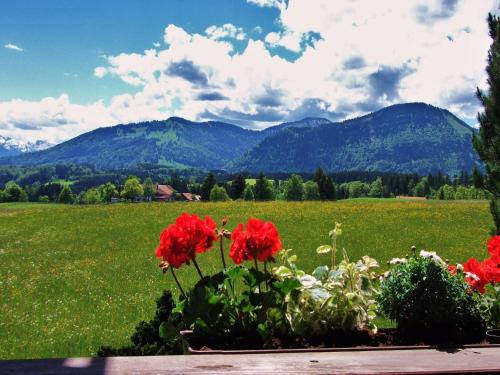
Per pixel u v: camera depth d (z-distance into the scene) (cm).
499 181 1191
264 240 388
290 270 413
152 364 296
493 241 507
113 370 284
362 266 434
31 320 1409
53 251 2870
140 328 620
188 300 369
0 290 1888
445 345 344
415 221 4031
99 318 1418
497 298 450
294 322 383
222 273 384
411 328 404
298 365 298
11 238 3416
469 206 5291
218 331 367
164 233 384
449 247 2788
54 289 1892
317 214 4516
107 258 2608
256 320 373
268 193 14812
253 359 309
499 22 1198
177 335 382
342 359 311
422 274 403
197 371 285
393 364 302
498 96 1188
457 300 402
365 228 3625
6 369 283
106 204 5688
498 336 384
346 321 390
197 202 5906
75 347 1130
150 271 2206
